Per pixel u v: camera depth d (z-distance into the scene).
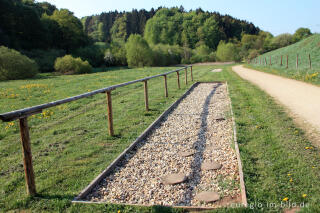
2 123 7.79
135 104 10.38
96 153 5.25
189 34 122.56
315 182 3.51
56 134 6.69
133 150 5.50
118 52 74.31
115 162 4.73
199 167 4.54
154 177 4.25
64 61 40.06
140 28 145.75
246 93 11.91
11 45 57.41
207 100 11.15
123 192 3.78
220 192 3.59
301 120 6.71
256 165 4.19
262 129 6.15
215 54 87.94
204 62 83.88
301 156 4.39
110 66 72.88
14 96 13.07
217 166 4.47
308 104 8.60
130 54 61.19
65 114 8.93
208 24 122.94
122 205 3.25
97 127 7.20
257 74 23.77
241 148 4.94
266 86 14.23
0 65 26.20
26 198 3.55
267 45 84.25
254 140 5.40
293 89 12.36
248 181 3.65
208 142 5.83
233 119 7.26
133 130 6.80
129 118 8.09
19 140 6.28
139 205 3.23
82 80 20.55
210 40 120.50
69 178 4.15
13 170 4.58
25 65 27.72
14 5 62.75
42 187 3.85
